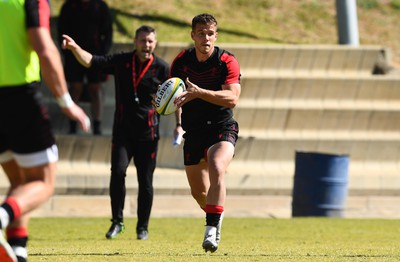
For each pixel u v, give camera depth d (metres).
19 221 19.88
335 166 58.47
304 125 71.75
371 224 50.50
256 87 73.00
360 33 88.81
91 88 64.75
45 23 19.16
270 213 61.09
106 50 61.41
